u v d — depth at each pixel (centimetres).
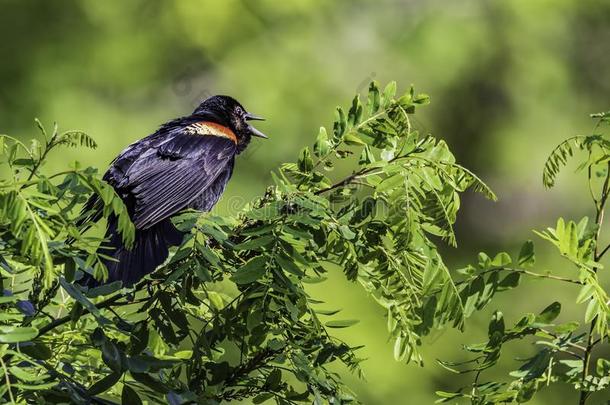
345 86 2145
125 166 851
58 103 1969
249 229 545
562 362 586
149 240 700
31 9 2031
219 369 550
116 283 506
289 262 521
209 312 636
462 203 2273
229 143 909
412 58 2222
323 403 570
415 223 548
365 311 1638
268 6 2123
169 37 2094
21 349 495
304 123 2069
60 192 514
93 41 2059
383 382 1619
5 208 453
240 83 2080
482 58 2239
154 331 610
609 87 2325
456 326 541
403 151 583
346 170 1861
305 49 2136
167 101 2067
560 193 2262
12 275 555
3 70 1995
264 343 579
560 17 2288
